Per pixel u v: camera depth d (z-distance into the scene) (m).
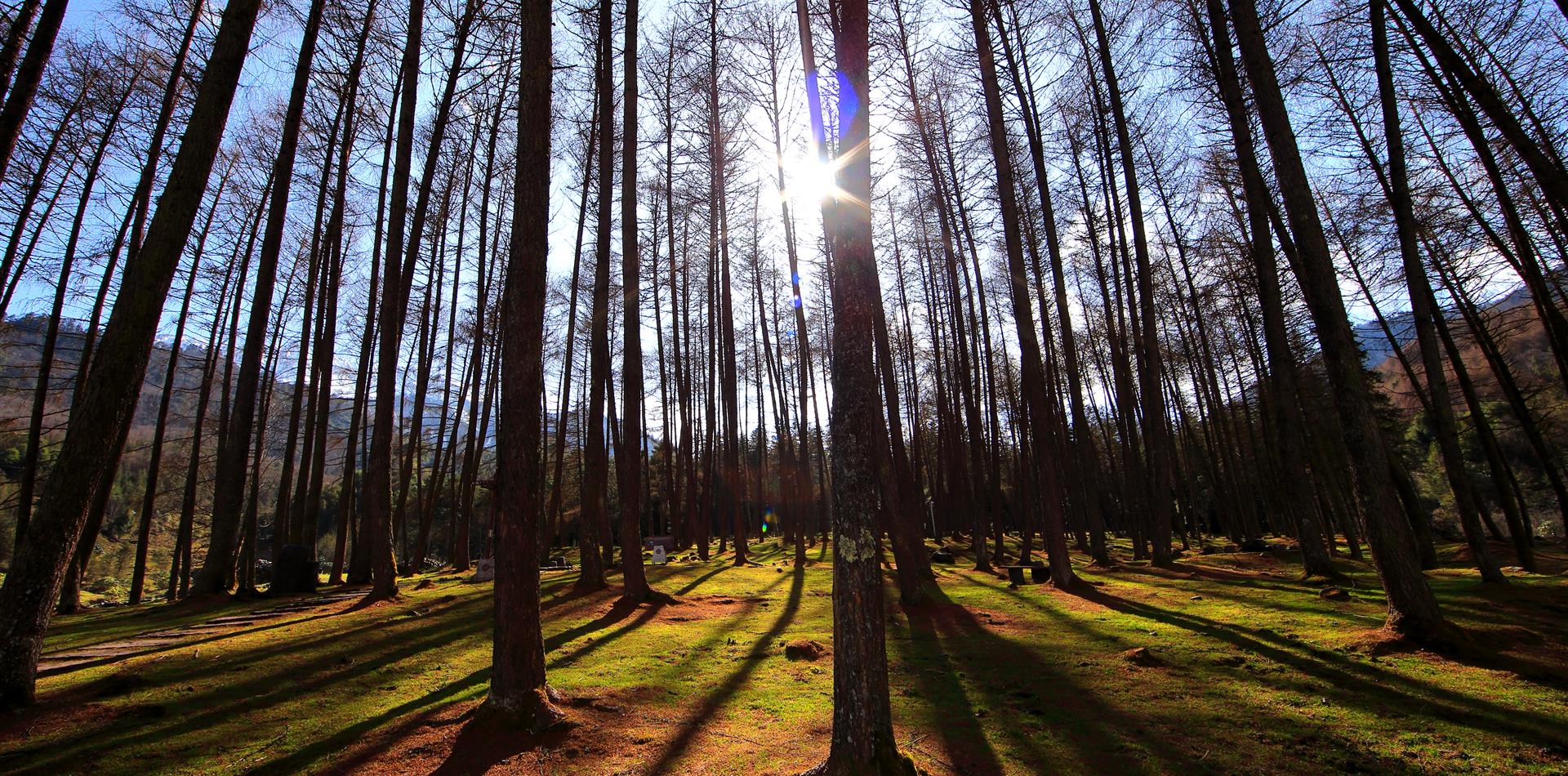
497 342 22.66
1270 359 13.34
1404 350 24.05
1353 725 4.91
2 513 22.53
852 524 4.05
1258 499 41.12
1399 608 7.05
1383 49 10.52
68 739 4.93
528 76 6.22
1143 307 16.84
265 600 13.36
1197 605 10.37
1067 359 16.94
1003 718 5.38
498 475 5.64
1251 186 11.88
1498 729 4.66
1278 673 6.32
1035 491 36.75
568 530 42.84
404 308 15.36
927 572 13.76
